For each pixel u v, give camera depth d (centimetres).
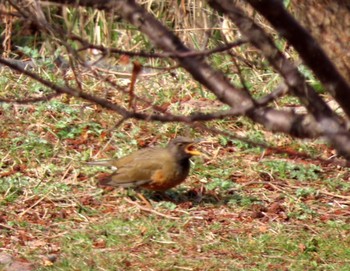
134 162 1196
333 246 1123
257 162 1362
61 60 1608
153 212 1197
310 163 1363
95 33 1722
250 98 455
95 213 1196
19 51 1703
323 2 576
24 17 469
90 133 1419
